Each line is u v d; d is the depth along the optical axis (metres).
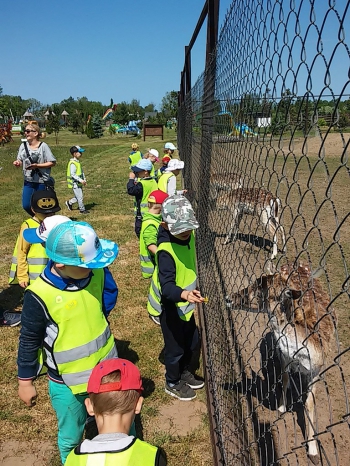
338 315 4.90
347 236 7.11
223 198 4.24
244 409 3.46
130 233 9.16
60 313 2.53
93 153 31.95
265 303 3.08
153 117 72.75
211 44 5.06
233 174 3.55
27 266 4.44
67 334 2.56
